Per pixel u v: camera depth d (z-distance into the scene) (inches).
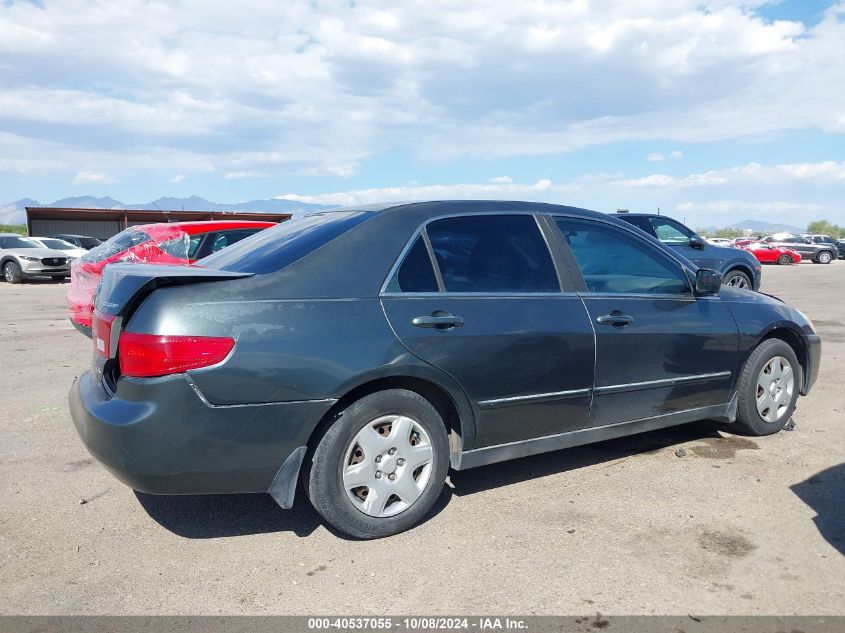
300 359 128.8
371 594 120.5
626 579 124.0
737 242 1627.7
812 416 224.2
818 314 494.0
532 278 159.9
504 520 149.3
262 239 163.3
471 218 158.6
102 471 180.5
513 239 161.8
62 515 153.9
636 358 170.4
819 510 151.7
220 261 156.6
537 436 159.8
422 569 128.9
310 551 136.7
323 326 132.2
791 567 127.5
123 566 131.3
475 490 165.9
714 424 216.4
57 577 127.3
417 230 149.9
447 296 146.6
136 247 320.2
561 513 152.3
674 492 162.7
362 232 145.6
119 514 154.6
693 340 180.9
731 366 190.7
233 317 126.4
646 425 177.9
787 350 203.0
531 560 131.6
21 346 365.4
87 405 133.6
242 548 138.3
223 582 125.2
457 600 118.1
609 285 171.8
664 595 118.6
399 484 141.3
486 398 149.2
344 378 131.6
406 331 138.9
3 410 238.1
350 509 136.1
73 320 321.4
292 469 131.2
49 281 903.7
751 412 196.7
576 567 128.6
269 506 158.6
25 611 116.2
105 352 135.4
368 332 135.4
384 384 140.6
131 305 128.4
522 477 173.8
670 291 183.2
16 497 163.6
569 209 174.4
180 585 124.3
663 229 501.0
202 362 122.8
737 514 150.3
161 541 141.6
